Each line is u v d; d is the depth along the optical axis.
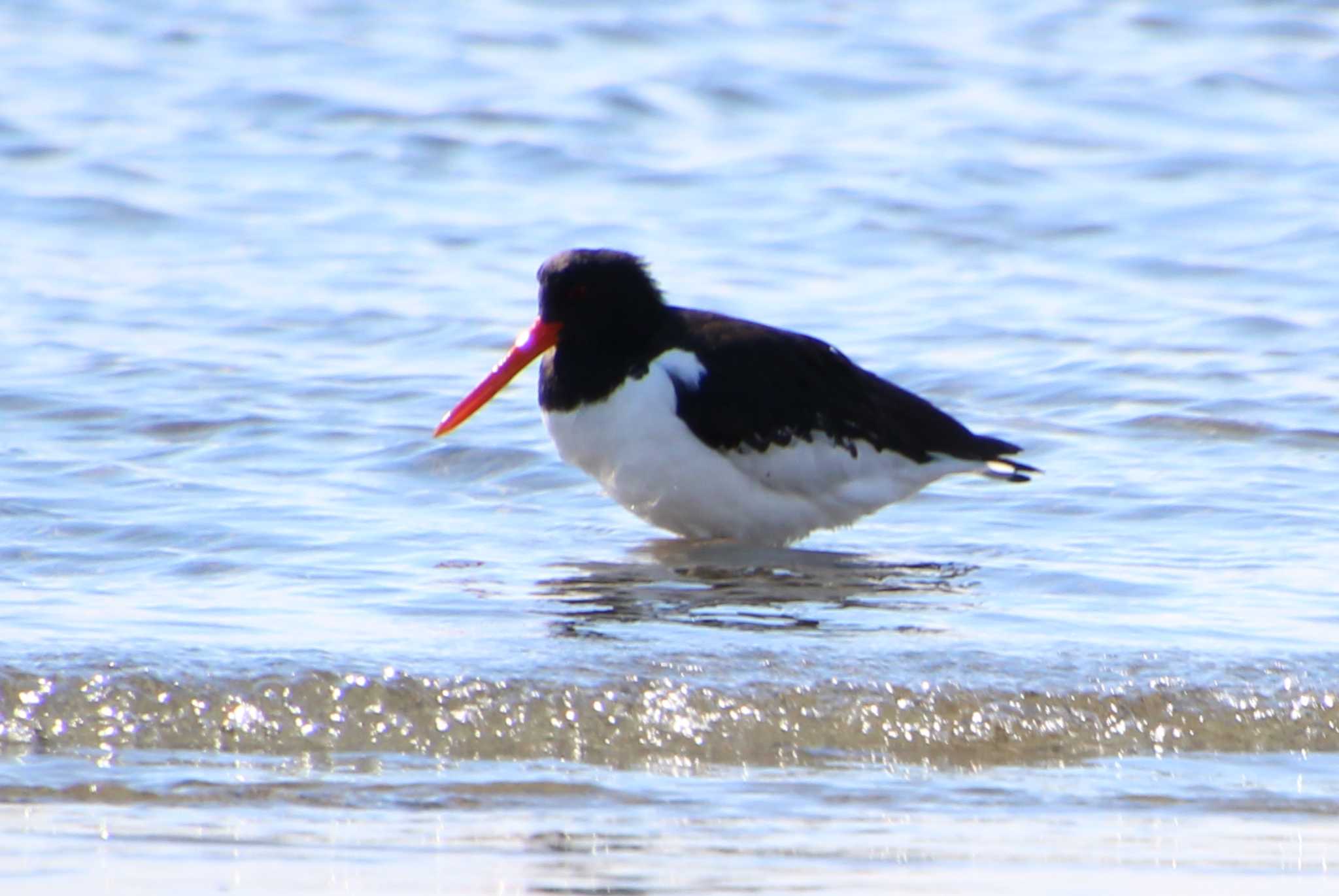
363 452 15.29
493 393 13.27
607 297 12.99
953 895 7.66
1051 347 18.80
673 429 12.95
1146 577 12.31
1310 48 34.84
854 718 9.50
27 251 22.08
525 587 11.96
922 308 20.36
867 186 25.97
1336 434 15.94
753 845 8.17
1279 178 26.62
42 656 9.71
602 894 7.62
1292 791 8.92
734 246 23.03
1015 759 9.28
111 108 29.30
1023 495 14.52
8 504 13.48
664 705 9.52
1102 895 7.68
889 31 35.69
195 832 8.22
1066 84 32.22
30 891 7.55
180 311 19.67
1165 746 9.43
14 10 35.28
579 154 27.55
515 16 36.22
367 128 28.72
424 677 9.67
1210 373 17.81
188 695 9.44
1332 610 11.45
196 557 12.44
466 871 7.84
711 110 30.36
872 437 13.55
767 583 12.23
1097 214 24.72
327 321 19.45
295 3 36.66
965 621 11.20
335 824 8.34
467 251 22.64
